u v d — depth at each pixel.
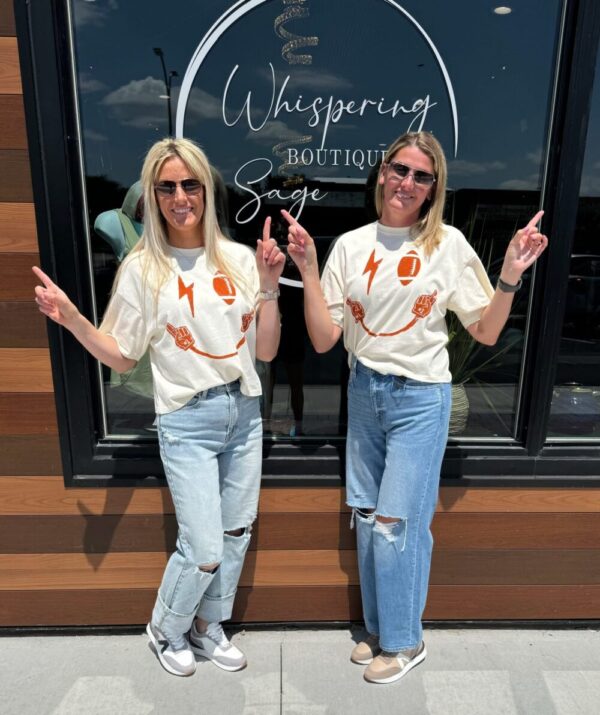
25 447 1.96
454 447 2.02
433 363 1.66
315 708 1.79
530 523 2.06
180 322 1.58
